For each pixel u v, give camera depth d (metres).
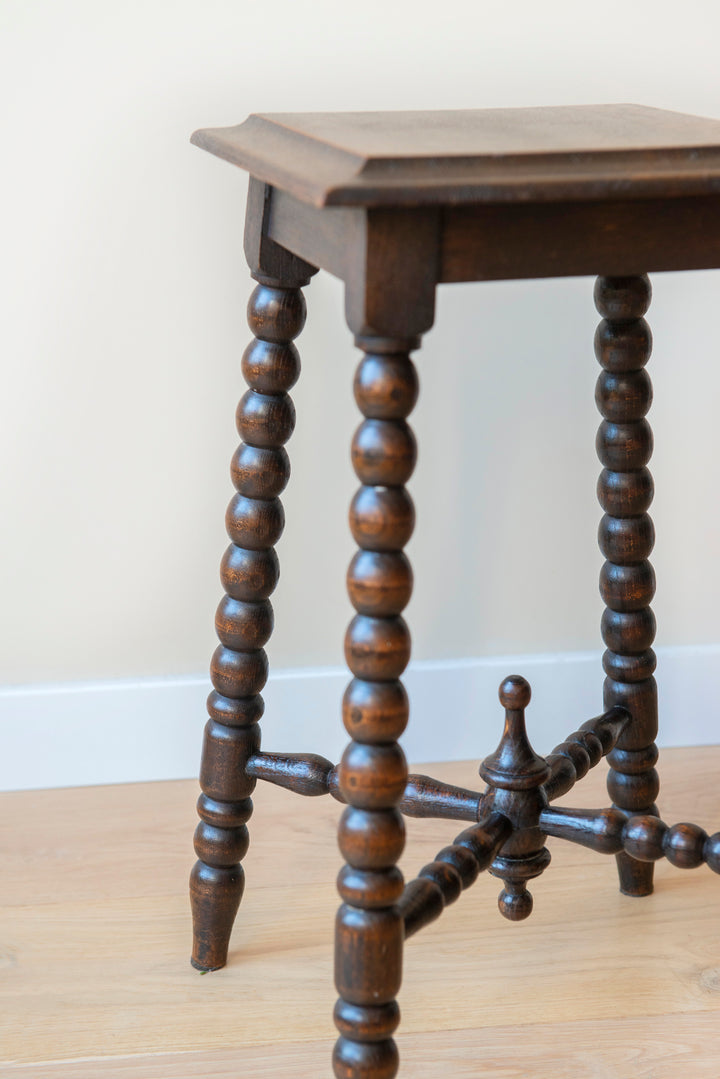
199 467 1.26
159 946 1.02
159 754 1.32
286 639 1.33
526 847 0.89
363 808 0.72
